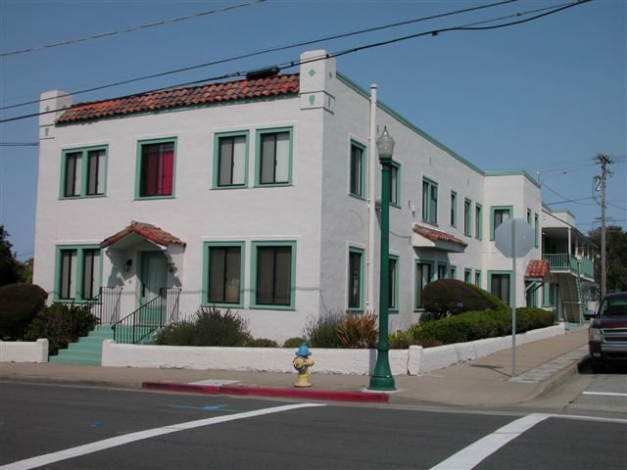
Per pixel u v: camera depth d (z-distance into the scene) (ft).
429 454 26.96
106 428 32.45
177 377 53.16
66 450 27.63
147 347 60.59
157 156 71.67
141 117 72.49
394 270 78.43
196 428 32.45
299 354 47.01
